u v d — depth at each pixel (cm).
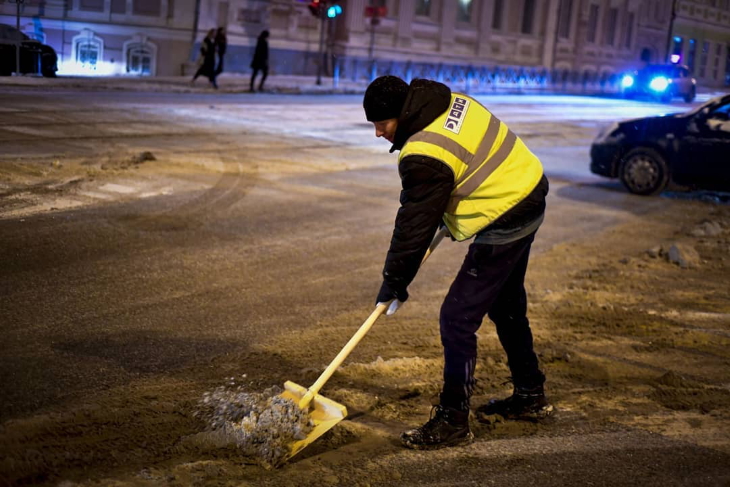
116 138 1192
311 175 1059
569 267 700
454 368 340
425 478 315
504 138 327
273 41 2922
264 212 815
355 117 1808
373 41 2977
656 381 441
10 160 950
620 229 887
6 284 525
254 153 1189
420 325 521
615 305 589
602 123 2289
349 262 657
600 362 464
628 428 375
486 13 3669
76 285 537
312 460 325
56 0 2428
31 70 2142
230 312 512
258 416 334
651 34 4878
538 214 333
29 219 699
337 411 337
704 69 5534
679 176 1102
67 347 432
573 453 345
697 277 691
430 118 312
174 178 944
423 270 660
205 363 426
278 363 434
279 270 617
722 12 5584
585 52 4338
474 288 335
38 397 368
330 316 521
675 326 546
